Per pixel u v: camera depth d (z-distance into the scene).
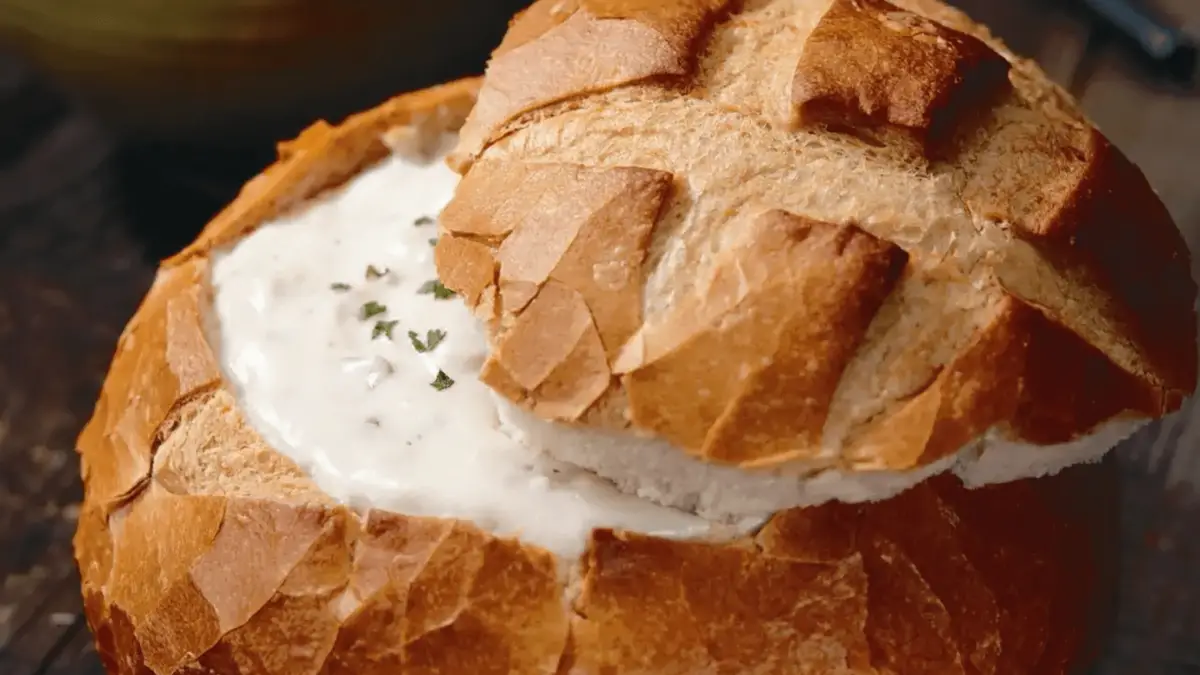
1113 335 0.32
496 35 0.43
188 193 0.47
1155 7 0.50
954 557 0.31
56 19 0.40
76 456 0.42
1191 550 0.39
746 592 0.30
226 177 0.46
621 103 0.32
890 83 0.31
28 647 0.39
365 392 0.33
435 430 0.32
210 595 0.31
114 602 0.33
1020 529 0.31
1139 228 0.32
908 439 0.30
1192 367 0.33
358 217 0.36
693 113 0.31
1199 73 0.48
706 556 0.30
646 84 0.32
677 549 0.30
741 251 0.30
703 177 0.31
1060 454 0.32
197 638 0.31
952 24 0.34
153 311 0.35
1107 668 0.37
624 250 0.30
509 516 0.31
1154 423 0.41
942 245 0.30
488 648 0.30
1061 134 0.32
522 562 0.31
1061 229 0.31
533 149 0.32
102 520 0.34
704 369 0.30
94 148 0.49
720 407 0.30
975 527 0.31
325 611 0.31
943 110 0.31
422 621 0.30
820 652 0.30
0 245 0.46
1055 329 0.30
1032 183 0.31
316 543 0.31
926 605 0.31
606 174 0.31
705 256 0.30
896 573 0.31
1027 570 0.31
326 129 0.37
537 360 0.30
